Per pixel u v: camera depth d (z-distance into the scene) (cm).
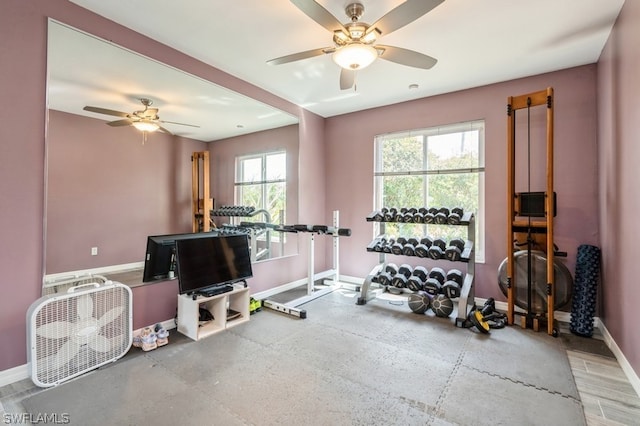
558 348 271
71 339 222
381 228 425
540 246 333
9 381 211
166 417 181
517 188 359
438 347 273
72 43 243
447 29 262
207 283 310
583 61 318
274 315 353
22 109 214
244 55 312
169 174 355
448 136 414
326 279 513
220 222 402
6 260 209
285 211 461
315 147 504
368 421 178
